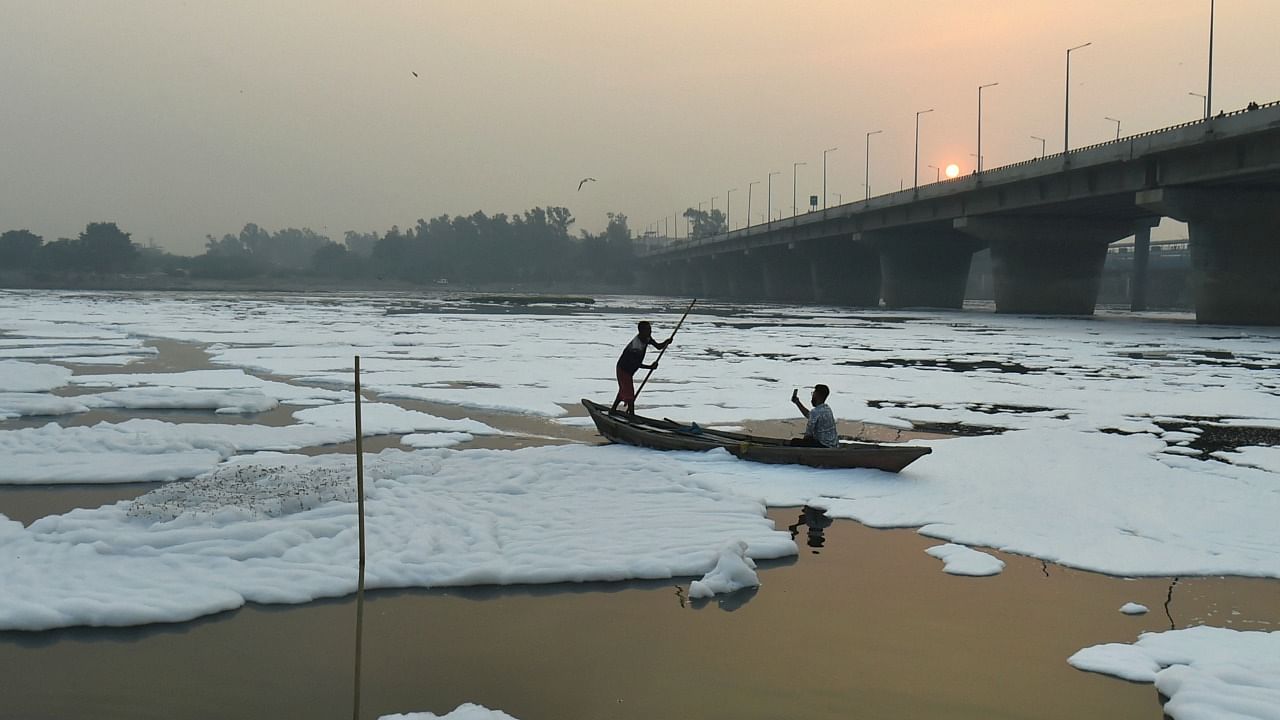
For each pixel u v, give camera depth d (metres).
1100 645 7.16
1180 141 53.09
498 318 64.31
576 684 6.40
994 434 17.23
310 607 7.70
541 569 8.45
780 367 29.62
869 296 122.50
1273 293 58.84
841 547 9.70
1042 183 68.75
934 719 5.99
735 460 13.65
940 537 10.07
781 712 6.05
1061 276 80.75
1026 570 9.04
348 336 43.53
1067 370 29.66
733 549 8.85
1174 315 91.75
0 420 17.67
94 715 5.85
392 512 9.98
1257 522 10.68
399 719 5.74
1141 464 13.88
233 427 16.28
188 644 6.95
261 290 181.50
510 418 18.58
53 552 8.58
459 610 7.71
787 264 147.62
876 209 95.06
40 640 6.98
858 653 7.00
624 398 16.22
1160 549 9.64
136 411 19.16
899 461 12.77
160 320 57.09
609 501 10.85
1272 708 5.77
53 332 44.72
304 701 6.08
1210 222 58.84
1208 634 7.36
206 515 9.41
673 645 7.09
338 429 16.52
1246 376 27.95
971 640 7.31
